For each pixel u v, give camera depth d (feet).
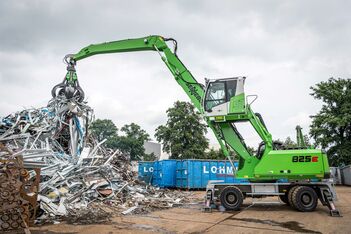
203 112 42.88
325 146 121.60
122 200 43.06
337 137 120.57
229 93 42.09
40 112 54.90
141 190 53.62
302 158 39.75
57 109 54.60
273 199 55.52
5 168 24.03
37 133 49.19
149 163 89.92
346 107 119.85
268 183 41.24
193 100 45.21
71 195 36.58
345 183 111.04
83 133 56.95
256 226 29.66
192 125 145.07
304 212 38.83
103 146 65.26
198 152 140.26
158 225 29.68
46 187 35.06
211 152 145.07
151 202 45.32
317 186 40.11
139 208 39.99
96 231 26.18
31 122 51.19
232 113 41.24
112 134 223.92
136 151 195.31
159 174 85.61
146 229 27.63
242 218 34.37
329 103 126.82
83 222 29.78
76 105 54.34
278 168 40.06
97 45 52.21
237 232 26.91
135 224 29.89
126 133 204.03
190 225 29.94
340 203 49.93
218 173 82.53
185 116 145.79
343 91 123.85
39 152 41.01
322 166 39.22
